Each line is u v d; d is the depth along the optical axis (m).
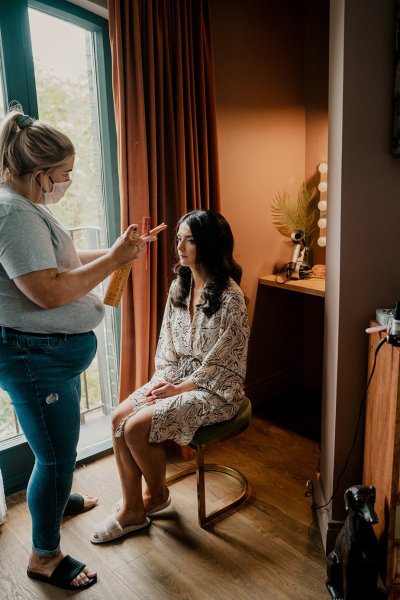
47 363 1.52
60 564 1.68
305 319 3.20
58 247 1.53
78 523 1.96
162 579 1.68
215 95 2.52
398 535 1.45
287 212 2.91
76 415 1.62
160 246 2.31
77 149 2.31
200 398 1.84
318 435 2.62
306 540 1.85
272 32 2.72
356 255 1.61
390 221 1.60
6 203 1.38
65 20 2.14
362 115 1.53
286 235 3.01
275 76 2.78
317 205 2.98
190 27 2.25
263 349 3.01
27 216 1.40
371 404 1.62
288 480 2.23
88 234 2.45
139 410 1.85
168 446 2.52
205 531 1.91
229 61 2.56
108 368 2.67
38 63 2.10
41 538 1.66
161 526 1.94
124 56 2.07
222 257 1.89
